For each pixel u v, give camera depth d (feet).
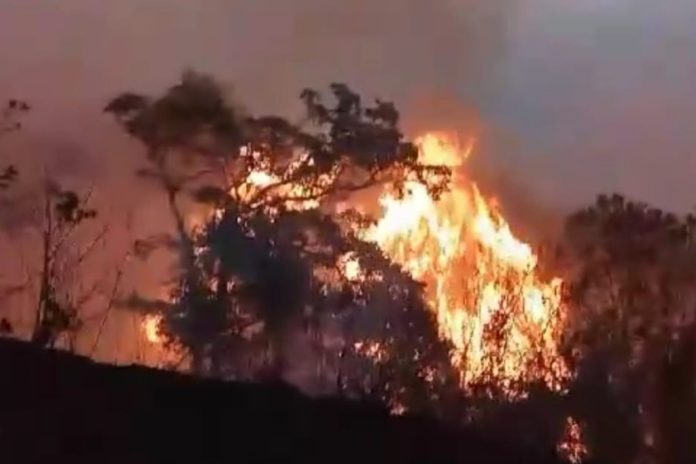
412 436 102.42
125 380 92.84
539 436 124.98
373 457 96.37
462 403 124.98
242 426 91.86
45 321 104.99
